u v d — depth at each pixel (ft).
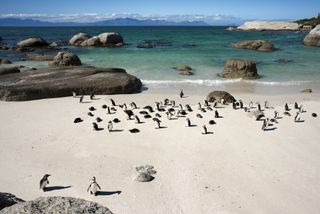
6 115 78.07
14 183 46.60
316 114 79.00
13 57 176.86
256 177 48.73
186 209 41.16
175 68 143.84
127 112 76.64
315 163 53.31
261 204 42.32
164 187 45.88
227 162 53.42
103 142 61.41
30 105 87.40
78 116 77.15
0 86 96.17
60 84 100.58
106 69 117.80
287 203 42.60
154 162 53.36
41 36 390.42
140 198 43.29
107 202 42.32
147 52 200.75
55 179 47.80
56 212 26.50
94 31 570.87
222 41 310.04
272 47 223.92
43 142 61.31
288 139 63.26
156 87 111.14
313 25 522.88
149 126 70.13
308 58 182.29
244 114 79.15
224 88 110.32
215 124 71.56
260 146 59.82
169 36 397.80
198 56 184.44
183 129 68.39
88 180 47.67
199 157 55.16
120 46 242.37
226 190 45.29
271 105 88.22
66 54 146.20
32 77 107.45
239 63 127.95
